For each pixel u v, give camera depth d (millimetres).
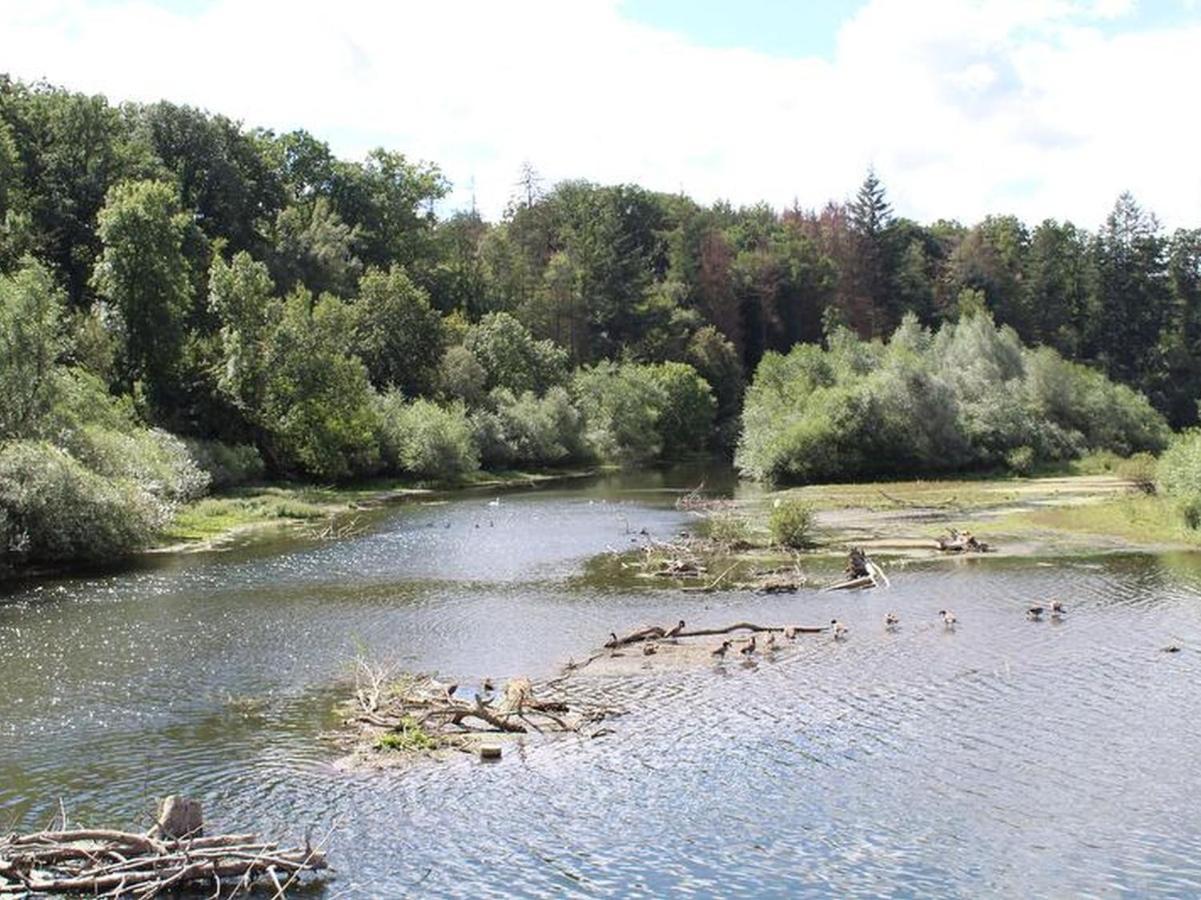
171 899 17609
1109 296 155250
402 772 22953
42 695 28594
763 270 159000
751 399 105125
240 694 28719
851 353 109312
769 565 48031
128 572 47219
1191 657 30859
